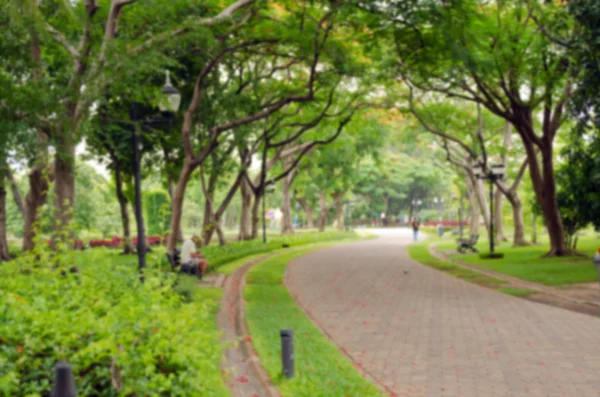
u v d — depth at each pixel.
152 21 22.34
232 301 18.66
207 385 6.89
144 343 6.62
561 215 36.06
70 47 19.47
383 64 31.30
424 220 123.56
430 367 11.27
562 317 16.20
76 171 19.48
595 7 24.75
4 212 35.50
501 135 52.31
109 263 10.13
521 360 11.66
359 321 15.98
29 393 5.62
